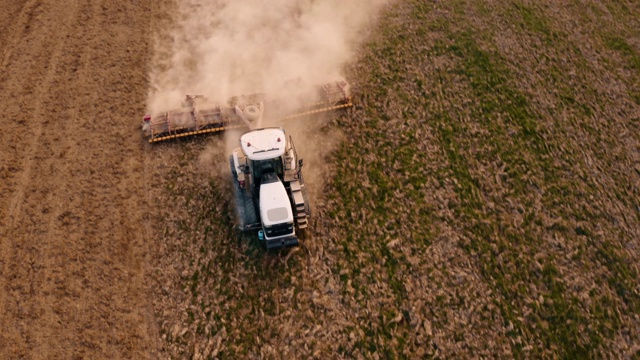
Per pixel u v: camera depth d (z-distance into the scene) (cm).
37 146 1414
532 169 1469
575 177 1463
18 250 1209
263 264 1224
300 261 1234
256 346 1100
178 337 1103
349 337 1120
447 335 1134
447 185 1411
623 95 1728
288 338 1114
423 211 1348
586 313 1184
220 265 1220
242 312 1148
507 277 1235
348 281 1205
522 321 1164
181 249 1243
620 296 1223
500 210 1366
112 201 1316
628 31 1988
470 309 1174
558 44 1884
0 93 1533
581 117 1636
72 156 1398
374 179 1412
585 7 2070
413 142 1510
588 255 1290
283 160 1211
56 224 1259
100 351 1070
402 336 1127
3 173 1348
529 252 1285
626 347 1138
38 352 1059
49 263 1192
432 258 1256
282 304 1163
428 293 1195
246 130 1476
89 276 1179
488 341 1130
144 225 1282
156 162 1409
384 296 1184
